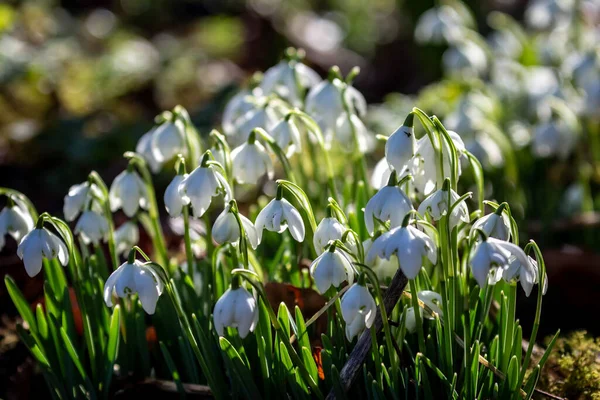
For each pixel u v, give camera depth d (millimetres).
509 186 1148
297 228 825
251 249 891
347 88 951
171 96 2004
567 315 1044
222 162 892
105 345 889
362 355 833
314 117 947
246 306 795
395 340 837
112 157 1530
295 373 839
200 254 1021
